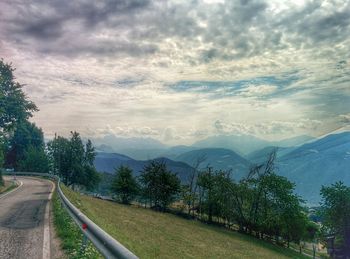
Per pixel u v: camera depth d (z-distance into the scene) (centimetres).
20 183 5750
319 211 5328
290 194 6531
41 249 1100
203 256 2845
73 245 1119
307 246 8156
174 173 7650
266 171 6888
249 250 4597
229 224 7162
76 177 9881
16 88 6022
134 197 7694
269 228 6631
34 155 10088
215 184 7138
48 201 2886
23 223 1667
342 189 5156
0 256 998
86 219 1079
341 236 5259
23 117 6091
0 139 5853
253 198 6819
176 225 5309
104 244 788
